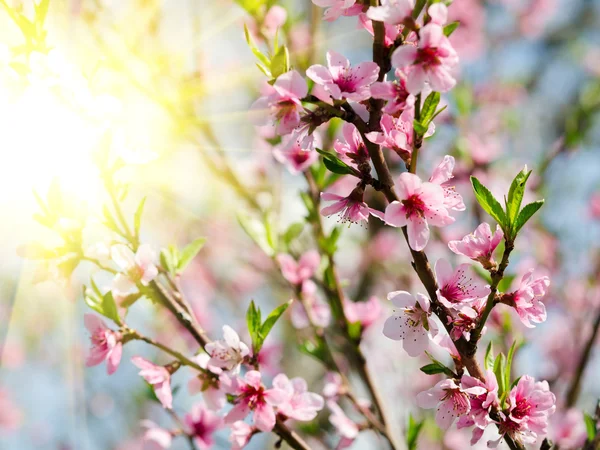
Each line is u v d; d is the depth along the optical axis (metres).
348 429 1.50
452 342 1.31
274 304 2.74
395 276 2.58
